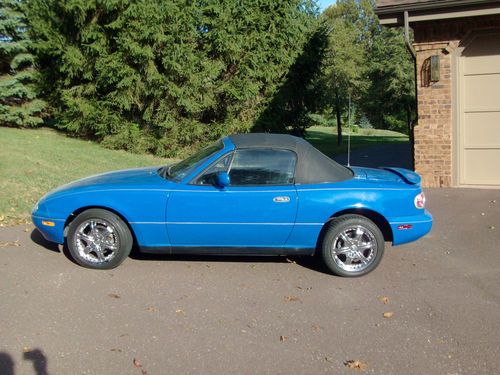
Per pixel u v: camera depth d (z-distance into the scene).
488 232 7.13
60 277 5.17
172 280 5.16
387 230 5.55
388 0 9.39
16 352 3.69
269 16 13.91
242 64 13.87
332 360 3.69
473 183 10.12
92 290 4.86
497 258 6.05
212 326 4.17
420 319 4.38
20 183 8.81
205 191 5.28
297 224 5.31
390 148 20.88
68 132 15.25
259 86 14.30
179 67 12.90
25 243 6.25
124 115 14.26
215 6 13.13
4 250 5.98
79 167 10.74
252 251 5.46
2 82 14.10
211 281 5.17
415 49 9.95
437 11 9.16
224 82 14.03
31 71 14.66
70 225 5.39
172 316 4.34
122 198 5.32
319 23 15.91
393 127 42.12
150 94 13.61
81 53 13.60
